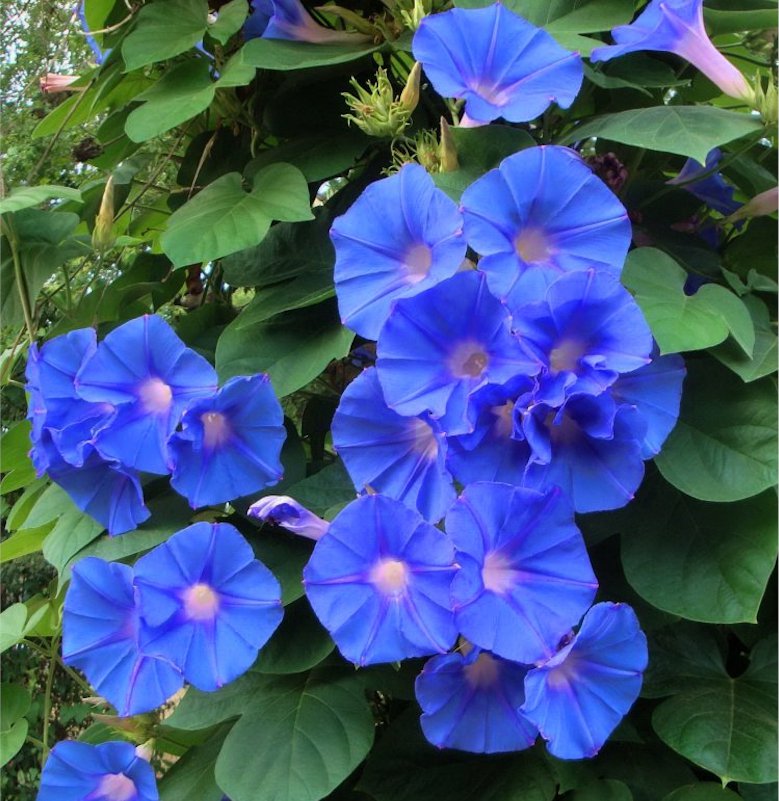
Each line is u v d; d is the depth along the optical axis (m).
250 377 0.60
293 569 0.64
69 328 0.80
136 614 0.60
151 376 0.62
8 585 1.87
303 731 0.61
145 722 0.71
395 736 0.64
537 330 0.53
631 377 0.56
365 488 0.59
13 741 0.78
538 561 0.54
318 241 0.70
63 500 0.70
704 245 0.73
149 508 0.68
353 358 0.75
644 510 0.62
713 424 0.61
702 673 0.64
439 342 0.55
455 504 0.52
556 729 0.54
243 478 0.62
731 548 0.60
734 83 0.62
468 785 0.62
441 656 0.55
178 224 0.66
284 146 0.73
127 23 0.76
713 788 0.59
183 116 0.67
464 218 0.54
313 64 0.67
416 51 0.59
